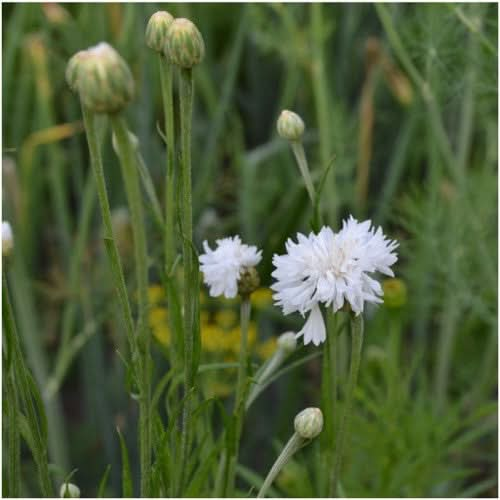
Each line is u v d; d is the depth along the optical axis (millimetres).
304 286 683
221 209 1259
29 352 979
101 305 1068
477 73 943
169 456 699
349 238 682
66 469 981
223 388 963
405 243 1069
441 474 925
